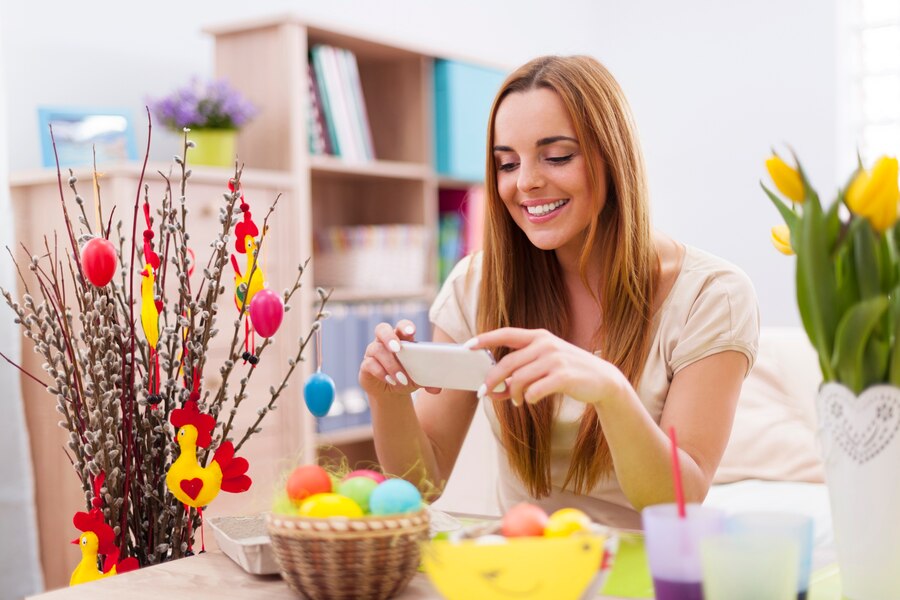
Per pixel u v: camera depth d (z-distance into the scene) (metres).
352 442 3.22
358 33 2.99
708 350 1.29
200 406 1.13
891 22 4.02
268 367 2.68
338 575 0.82
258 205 2.66
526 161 1.32
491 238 1.44
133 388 1.11
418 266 3.26
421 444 1.37
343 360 3.01
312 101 2.98
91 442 1.07
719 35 4.29
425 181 3.33
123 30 2.91
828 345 0.83
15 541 2.34
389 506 0.85
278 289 2.73
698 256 1.40
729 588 0.71
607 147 1.32
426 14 3.88
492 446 2.26
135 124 2.91
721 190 4.30
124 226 2.28
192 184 2.44
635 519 1.36
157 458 1.13
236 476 1.09
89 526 1.06
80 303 1.13
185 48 3.07
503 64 3.55
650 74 4.49
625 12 4.56
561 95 1.30
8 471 2.33
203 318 1.12
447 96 3.33
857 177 0.81
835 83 4.01
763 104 4.18
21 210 2.46
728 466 2.37
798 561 0.73
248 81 2.89
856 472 0.82
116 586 0.92
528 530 0.78
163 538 1.13
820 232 0.81
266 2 3.32
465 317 1.57
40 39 2.71
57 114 2.65
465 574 0.73
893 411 0.80
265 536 0.99
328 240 3.19
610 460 1.33
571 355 0.99
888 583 0.81
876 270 0.80
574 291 1.46
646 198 1.36
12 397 2.34
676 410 1.29
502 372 0.99
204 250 2.47
